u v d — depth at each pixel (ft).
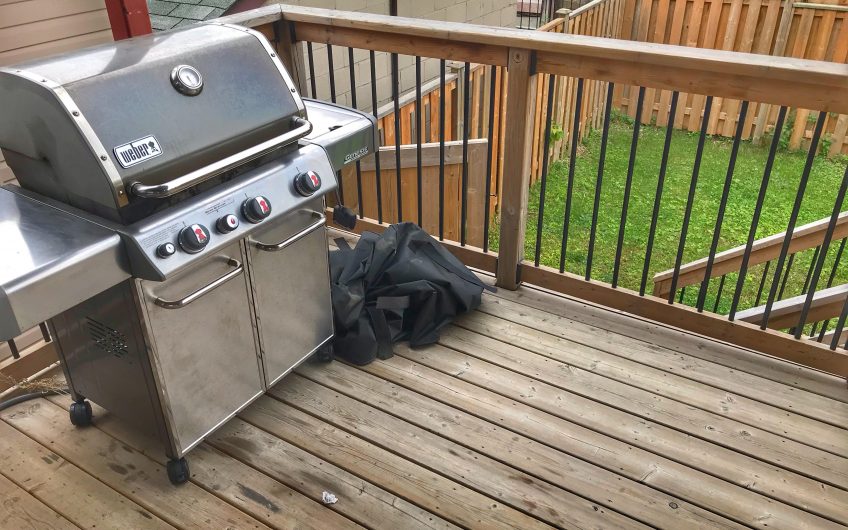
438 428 6.93
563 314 8.63
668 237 15.88
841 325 7.25
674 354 7.88
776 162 19.04
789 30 18.98
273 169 6.13
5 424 7.02
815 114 19.06
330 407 7.23
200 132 5.45
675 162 19.03
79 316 5.95
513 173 8.30
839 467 6.42
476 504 6.12
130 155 4.98
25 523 5.97
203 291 5.71
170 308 5.53
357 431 6.91
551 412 7.11
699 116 20.47
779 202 17.04
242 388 6.69
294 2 13.24
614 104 22.03
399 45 8.43
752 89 6.55
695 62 6.55
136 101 5.11
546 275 8.95
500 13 20.52
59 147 5.03
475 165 13.16
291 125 6.28
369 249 8.62
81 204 5.33
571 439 6.77
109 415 7.16
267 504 6.14
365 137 7.21
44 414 7.16
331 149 6.78
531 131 8.13
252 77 5.98
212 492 6.27
